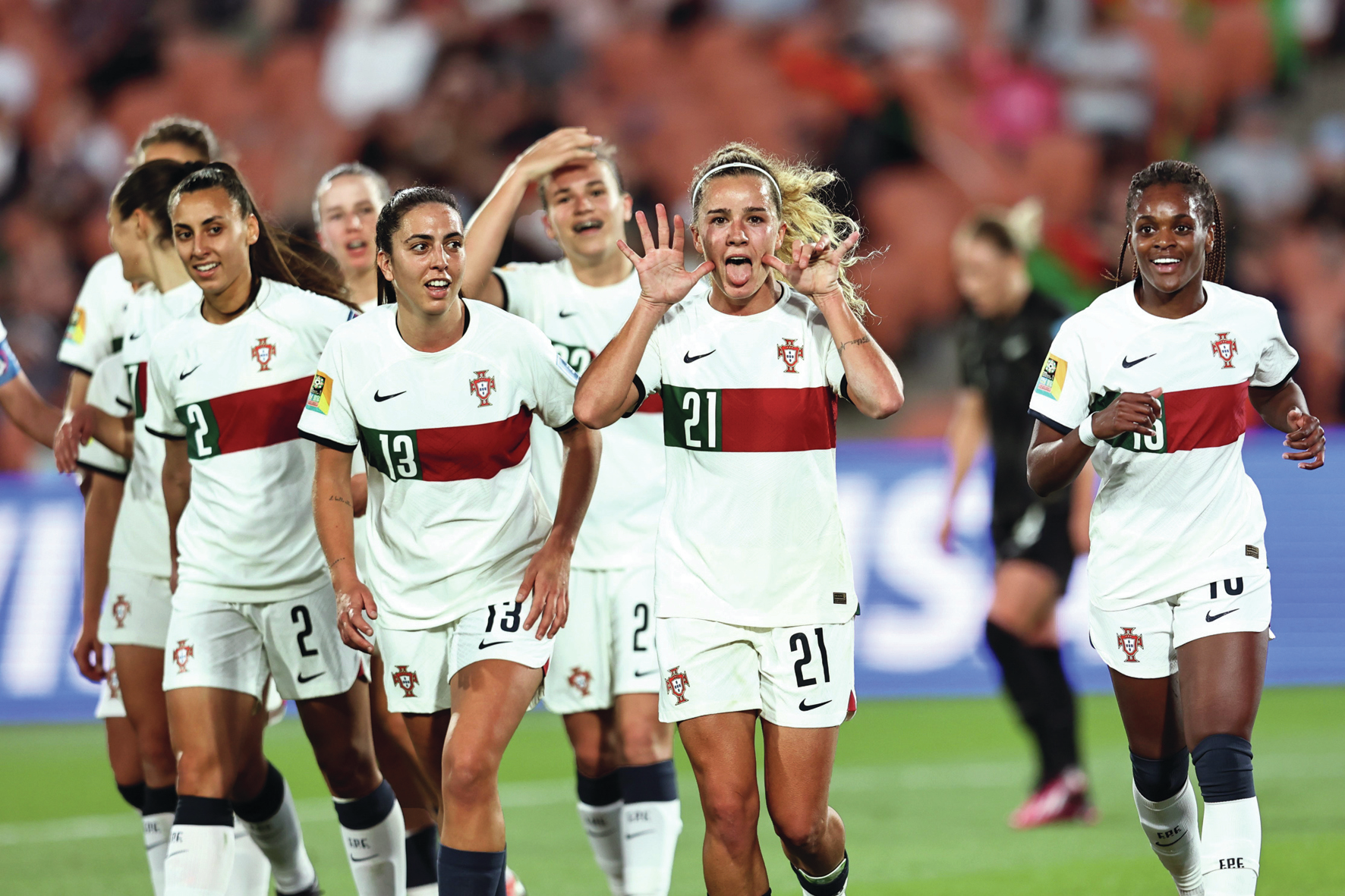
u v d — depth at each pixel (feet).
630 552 57.88
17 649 119.14
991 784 89.61
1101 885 62.69
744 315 44.96
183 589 50.62
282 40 184.34
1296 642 130.72
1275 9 184.44
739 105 172.86
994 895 61.36
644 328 43.75
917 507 127.24
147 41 186.50
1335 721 110.73
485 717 44.96
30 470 146.20
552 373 46.85
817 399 44.70
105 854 73.05
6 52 183.42
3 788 91.91
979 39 178.81
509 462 47.32
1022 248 83.35
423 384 46.14
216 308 50.83
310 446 51.42
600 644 58.03
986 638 80.18
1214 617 45.98
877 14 179.22
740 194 43.50
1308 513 135.33
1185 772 48.91
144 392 55.62
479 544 46.98
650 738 56.13
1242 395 47.01
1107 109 174.50
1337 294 161.79
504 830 44.96
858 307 47.62
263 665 51.52
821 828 44.45
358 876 53.72
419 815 54.90
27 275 164.25
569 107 171.53
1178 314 47.01
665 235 43.80
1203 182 46.14
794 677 44.29
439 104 167.84
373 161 168.04
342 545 46.52
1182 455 46.75
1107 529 48.08
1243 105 181.47
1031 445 48.73
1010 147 169.89
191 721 49.24
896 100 171.22
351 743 52.60
